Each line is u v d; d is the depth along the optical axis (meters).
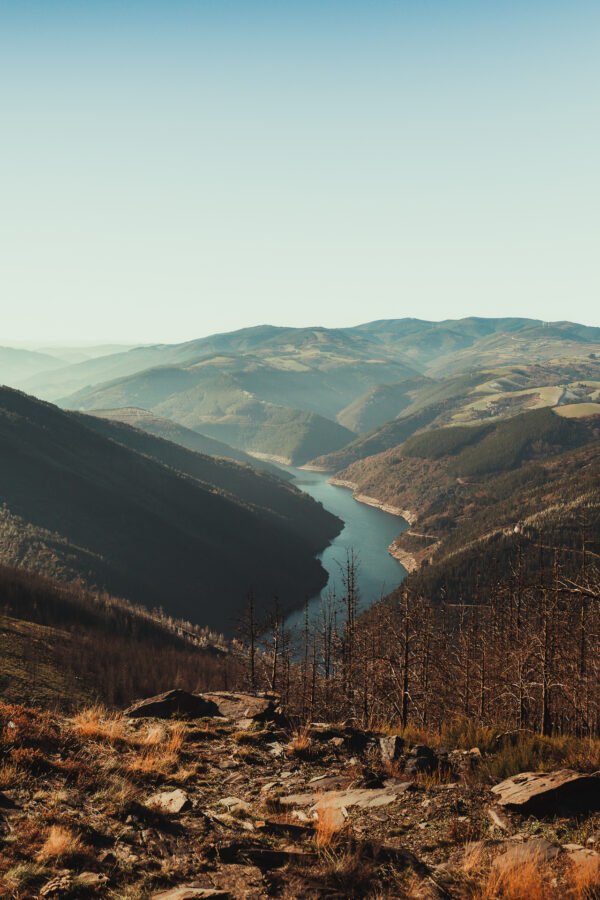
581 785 12.33
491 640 54.12
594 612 39.44
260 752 16.19
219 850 9.85
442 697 48.47
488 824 11.53
